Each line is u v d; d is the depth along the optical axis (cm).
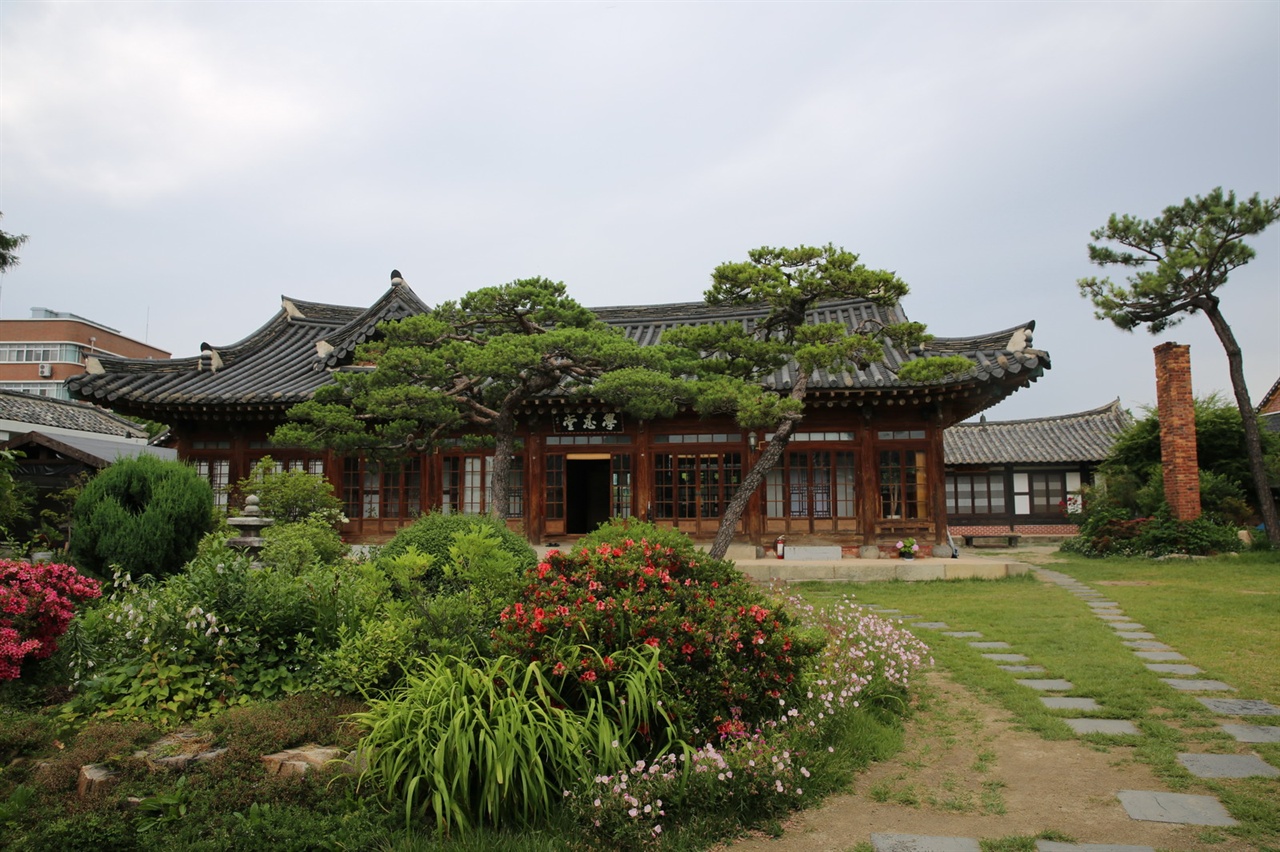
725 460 1939
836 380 1852
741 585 695
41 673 709
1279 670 889
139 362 1988
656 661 569
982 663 937
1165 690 804
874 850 494
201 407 1911
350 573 823
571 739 535
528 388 1451
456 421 1472
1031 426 3556
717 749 579
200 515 1094
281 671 688
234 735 591
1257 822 511
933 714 764
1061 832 509
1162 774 598
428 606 708
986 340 1802
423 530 917
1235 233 2117
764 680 616
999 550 2736
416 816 514
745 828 530
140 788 544
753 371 1694
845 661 774
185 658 676
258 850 486
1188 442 2219
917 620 1245
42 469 1453
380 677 643
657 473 1958
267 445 2020
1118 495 2528
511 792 516
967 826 527
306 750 581
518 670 593
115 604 739
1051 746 666
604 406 1909
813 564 1745
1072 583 1672
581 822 506
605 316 2494
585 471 2638
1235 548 2109
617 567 651
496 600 693
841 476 1895
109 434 2673
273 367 2153
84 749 583
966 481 3450
